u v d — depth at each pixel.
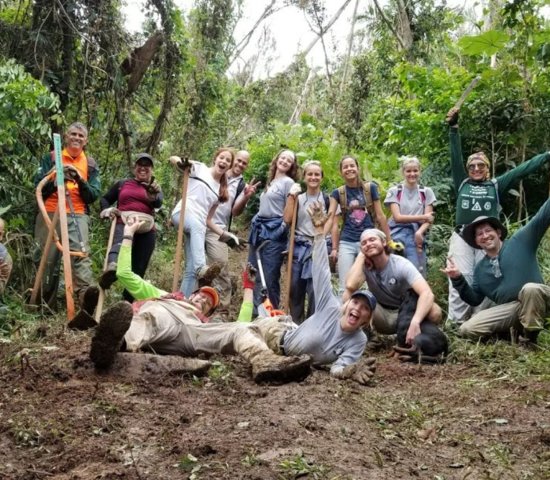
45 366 4.56
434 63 15.34
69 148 7.13
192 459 3.24
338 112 16.28
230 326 4.96
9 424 3.64
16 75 8.01
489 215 6.90
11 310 6.50
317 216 5.21
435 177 9.69
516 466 3.60
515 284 6.23
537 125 9.39
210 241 7.55
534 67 9.67
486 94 9.68
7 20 10.03
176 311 5.00
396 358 6.06
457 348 6.12
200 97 13.34
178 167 6.80
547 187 9.47
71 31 9.82
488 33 9.41
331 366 5.16
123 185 7.01
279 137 16.20
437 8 16.16
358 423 3.95
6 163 8.15
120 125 10.62
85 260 7.25
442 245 8.80
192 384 4.41
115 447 3.41
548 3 9.20
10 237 7.51
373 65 16.38
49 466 3.28
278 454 3.34
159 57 11.21
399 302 6.32
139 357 4.53
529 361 5.60
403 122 10.66
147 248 7.00
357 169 7.09
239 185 7.93
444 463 3.58
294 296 7.20
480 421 4.27
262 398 4.21
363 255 6.23
